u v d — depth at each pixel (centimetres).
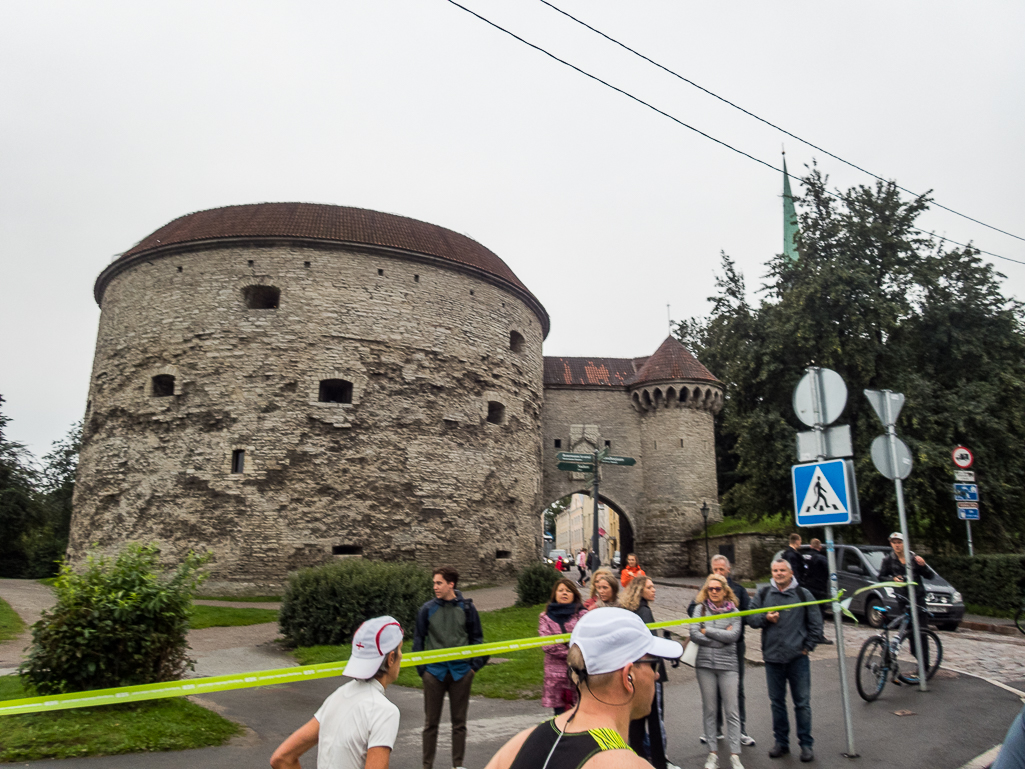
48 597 2266
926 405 2297
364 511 2688
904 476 1018
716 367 4522
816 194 2711
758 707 898
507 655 1290
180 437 2700
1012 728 302
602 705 257
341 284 2833
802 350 2573
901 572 1095
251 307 2905
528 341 3416
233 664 1291
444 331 2986
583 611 682
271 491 2623
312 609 1465
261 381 2716
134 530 2672
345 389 2911
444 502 2848
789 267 2670
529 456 3306
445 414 2922
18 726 724
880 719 815
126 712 789
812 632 702
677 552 3903
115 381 2897
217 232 2859
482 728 838
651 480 4062
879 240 2545
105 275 3119
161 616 863
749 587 2538
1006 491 2244
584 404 4209
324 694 1036
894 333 2500
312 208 3067
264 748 743
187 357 2767
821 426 792
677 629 1427
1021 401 2348
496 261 3462
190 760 686
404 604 1515
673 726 824
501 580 3000
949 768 643
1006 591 1716
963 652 1246
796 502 794
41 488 4325
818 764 669
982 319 2517
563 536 11438
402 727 846
